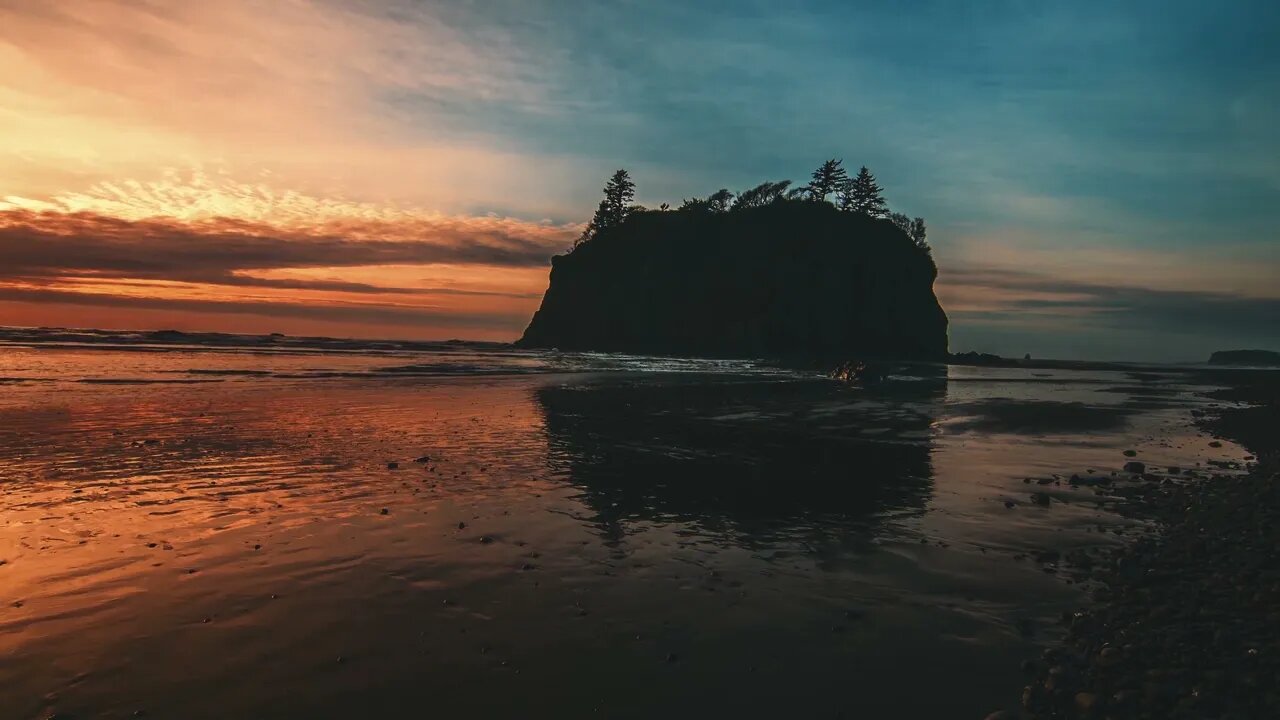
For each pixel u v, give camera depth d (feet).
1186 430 53.57
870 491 30.53
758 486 31.19
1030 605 17.62
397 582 18.28
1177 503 28.45
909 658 14.69
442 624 15.79
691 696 13.01
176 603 16.43
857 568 20.38
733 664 14.30
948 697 13.10
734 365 158.92
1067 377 147.95
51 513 23.58
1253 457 41.24
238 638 14.75
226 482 28.89
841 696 13.12
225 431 42.50
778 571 20.02
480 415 53.78
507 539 22.27
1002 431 50.83
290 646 14.47
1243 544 22.41
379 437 41.81
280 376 85.71
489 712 12.25
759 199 311.06
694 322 256.73
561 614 16.57
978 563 20.90
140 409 51.31
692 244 270.67
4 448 34.94
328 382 80.07
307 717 11.90
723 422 53.47
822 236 261.44
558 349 259.19
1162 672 13.60
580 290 284.61
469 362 131.34
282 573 18.63
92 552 19.76
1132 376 162.40
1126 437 48.85
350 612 16.28
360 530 22.74
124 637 14.61
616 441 43.09
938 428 51.96
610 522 24.71
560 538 22.58
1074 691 13.08
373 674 13.44
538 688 13.12
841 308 252.62
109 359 103.45
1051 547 22.58
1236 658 14.26
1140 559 21.08
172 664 13.55
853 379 109.60
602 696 12.92
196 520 23.31
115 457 33.53
